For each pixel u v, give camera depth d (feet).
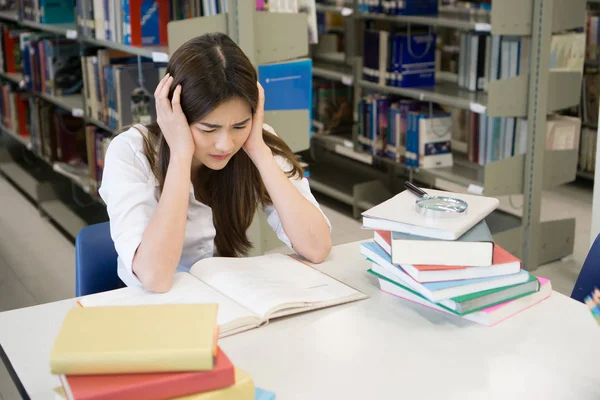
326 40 15.64
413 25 13.67
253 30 9.10
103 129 12.48
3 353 3.88
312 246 5.16
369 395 3.43
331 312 4.32
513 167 10.78
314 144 16.01
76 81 13.74
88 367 2.84
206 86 4.59
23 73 14.93
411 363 3.73
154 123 5.41
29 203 15.12
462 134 13.03
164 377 2.86
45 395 3.44
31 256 12.13
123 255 4.64
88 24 11.49
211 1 9.30
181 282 4.56
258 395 3.32
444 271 4.11
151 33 10.25
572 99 10.82
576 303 4.47
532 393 3.45
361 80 13.61
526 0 10.12
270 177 5.24
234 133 4.82
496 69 11.35
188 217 5.44
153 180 5.22
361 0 13.35
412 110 12.41
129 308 3.22
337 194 14.21
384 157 13.26
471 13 11.98
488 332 4.08
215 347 2.98
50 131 14.08
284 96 9.59
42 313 4.33
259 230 10.01
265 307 4.17
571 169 11.21
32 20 14.12
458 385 3.52
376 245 4.60
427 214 4.33
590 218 13.35
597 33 14.17
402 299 4.52
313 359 3.76
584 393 3.46
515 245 11.04
